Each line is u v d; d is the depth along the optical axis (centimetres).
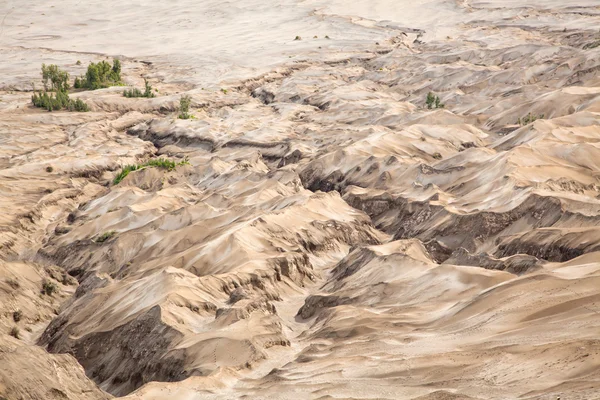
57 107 13425
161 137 12094
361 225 7788
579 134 9388
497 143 9988
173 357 4578
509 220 6875
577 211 6644
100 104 13575
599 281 4281
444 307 4922
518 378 3175
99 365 5059
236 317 5031
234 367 4266
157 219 7775
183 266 6462
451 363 3572
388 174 9025
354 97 13688
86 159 10512
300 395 3481
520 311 4184
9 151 11000
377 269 5959
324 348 4441
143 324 5072
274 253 6612
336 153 9825
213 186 9500
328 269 6794
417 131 10631
